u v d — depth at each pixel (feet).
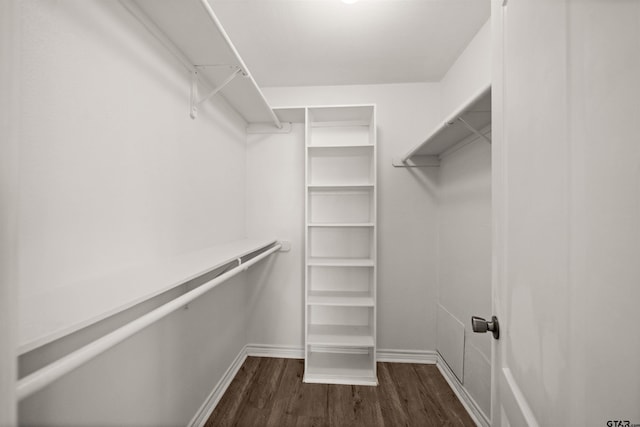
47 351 2.23
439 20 5.12
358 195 7.54
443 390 6.11
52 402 2.32
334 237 7.59
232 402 5.63
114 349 2.98
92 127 2.64
